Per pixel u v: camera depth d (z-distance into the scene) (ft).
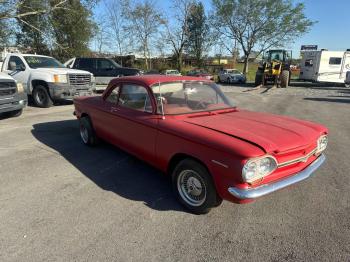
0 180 14.98
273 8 137.08
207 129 11.73
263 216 11.91
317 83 94.53
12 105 28.25
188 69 174.50
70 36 86.22
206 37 168.35
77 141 21.76
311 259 9.46
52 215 11.82
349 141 22.70
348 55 80.59
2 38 61.93
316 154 12.75
